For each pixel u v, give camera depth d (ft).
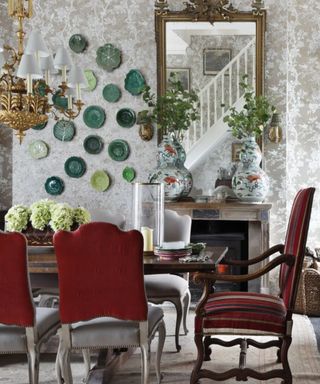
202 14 25.84
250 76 25.86
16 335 14.06
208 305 15.52
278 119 25.80
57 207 16.94
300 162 27.02
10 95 17.33
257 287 25.82
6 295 13.89
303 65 26.84
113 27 26.50
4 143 29.04
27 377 16.67
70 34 26.66
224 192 25.82
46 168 27.02
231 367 17.57
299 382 16.43
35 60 16.65
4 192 29.12
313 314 24.07
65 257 13.78
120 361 17.42
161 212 17.11
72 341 14.16
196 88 26.04
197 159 26.13
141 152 26.58
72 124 26.78
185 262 15.48
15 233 13.62
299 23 26.73
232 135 25.88
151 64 26.40
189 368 17.49
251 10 25.84
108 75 26.61
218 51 25.94
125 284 13.89
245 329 14.99
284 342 15.02
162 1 26.05
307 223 15.05
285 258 15.05
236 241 25.95
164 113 25.64
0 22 27.91
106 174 26.73
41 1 26.73
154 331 15.12
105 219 21.47
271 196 26.16
